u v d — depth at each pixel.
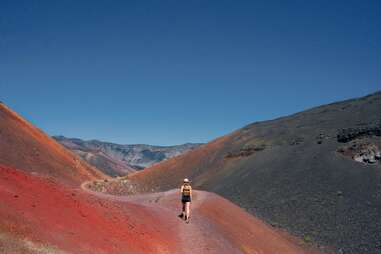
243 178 63.84
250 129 109.94
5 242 9.93
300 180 53.84
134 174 113.69
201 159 103.19
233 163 85.25
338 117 86.19
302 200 48.19
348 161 57.31
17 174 14.40
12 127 55.41
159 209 24.14
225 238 24.06
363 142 59.72
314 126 84.44
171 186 94.06
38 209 12.80
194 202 29.36
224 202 32.47
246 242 26.41
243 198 54.72
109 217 16.16
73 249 11.90
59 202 14.31
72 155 70.75
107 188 51.25
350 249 37.34
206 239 21.28
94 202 16.88
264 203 50.56
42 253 10.40
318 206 45.94
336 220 42.53
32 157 50.12
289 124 98.00
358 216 42.53
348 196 47.16
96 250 12.77
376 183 49.56
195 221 24.14
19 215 11.66
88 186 49.81
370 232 39.28
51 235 11.84
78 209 14.82
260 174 61.44
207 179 84.19
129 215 18.64
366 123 71.94
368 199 45.91
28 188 13.86
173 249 17.73
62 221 13.16
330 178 52.41
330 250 37.53
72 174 56.25
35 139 59.03
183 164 106.19
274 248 29.47
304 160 60.81
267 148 80.69
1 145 46.53
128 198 32.06
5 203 11.80
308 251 36.47
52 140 67.94
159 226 19.92
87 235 13.34
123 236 15.31
